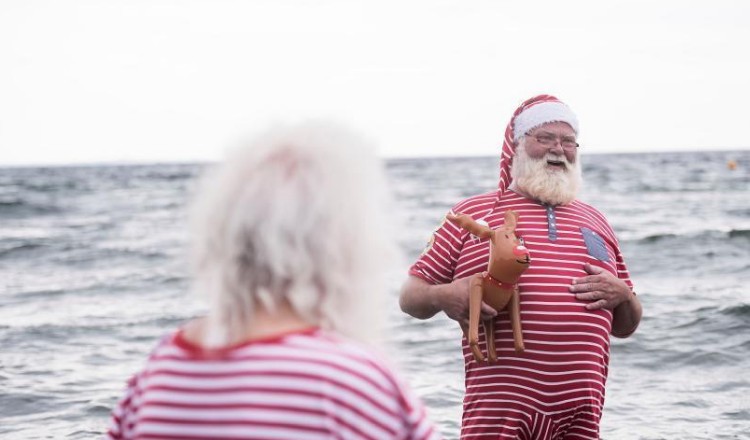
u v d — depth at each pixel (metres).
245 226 1.68
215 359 1.65
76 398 7.62
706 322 10.51
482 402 3.82
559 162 3.92
